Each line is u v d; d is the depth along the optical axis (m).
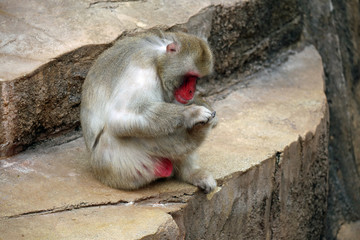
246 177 14.34
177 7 18.30
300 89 19.67
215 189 13.52
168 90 12.33
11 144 13.95
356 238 20.73
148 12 17.78
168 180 13.39
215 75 19.02
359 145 22.98
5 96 13.55
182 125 11.88
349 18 24.02
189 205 12.91
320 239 19.27
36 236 10.67
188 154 12.92
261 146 15.53
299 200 17.22
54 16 16.48
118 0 18.09
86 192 12.46
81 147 14.82
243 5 19.34
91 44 15.41
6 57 14.44
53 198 12.10
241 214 14.53
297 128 16.94
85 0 17.61
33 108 14.27
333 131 22.00
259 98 18.83
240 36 19.62
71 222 11.27
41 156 14.12
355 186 22.11
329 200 20.86
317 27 22.75
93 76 12.77
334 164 21.56
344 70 23.41
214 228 13.77
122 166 12.49
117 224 11.27
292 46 21.78
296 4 21.70
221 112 17.61
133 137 12.38
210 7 18.47
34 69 14.07
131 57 12.21
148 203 12.55
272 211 15.84
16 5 16.72
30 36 15.34
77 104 15.38
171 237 11.50
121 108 11.80
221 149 15.14
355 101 23.61
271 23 20.75
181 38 12.41
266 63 20.75
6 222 11.09
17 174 13.09
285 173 15.89
